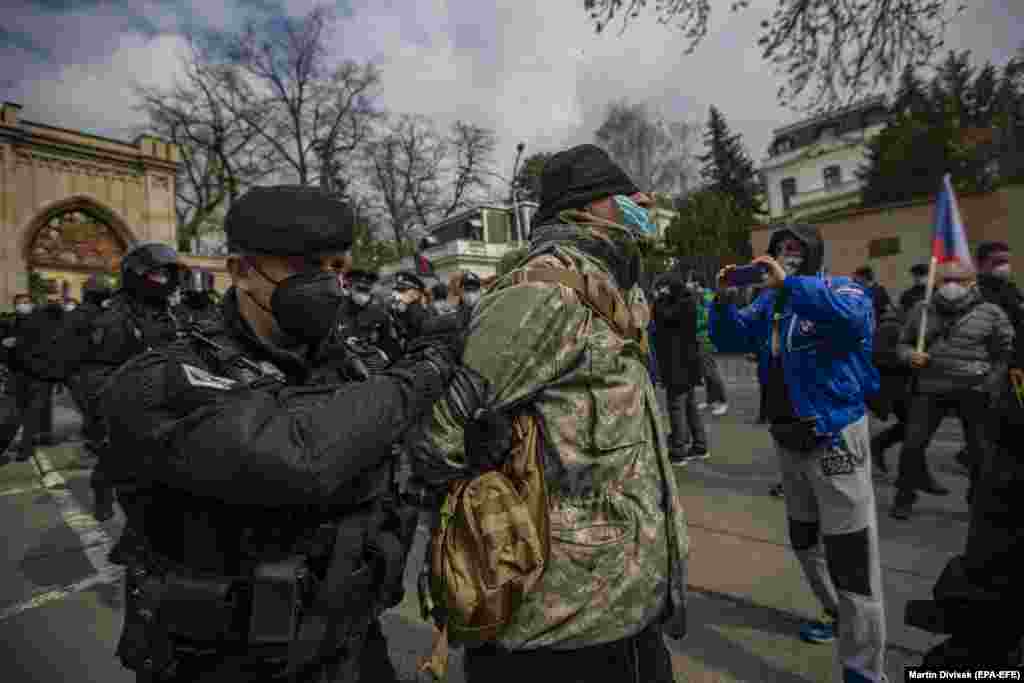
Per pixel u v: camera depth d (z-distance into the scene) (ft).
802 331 7.02
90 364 9.53
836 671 7.43
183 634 3.24
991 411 4.32
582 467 3.87
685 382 17.33
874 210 53.31
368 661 4.35
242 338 3.72
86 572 11.63
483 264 83.05
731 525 12.33
